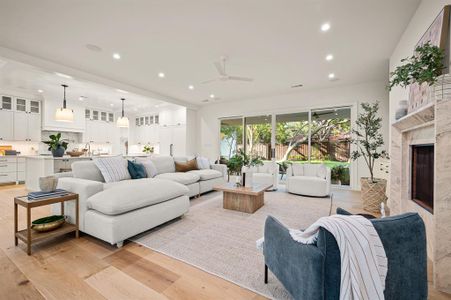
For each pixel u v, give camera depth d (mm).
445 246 1467
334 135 5328
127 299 1350
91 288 1447
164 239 2225
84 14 2475
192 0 2236
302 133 5699
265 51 3359
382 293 843
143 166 3633
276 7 2332
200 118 7586
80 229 2221
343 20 2557
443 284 1467
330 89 5254
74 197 2164
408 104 2492
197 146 7641
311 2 2248
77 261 1782
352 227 898
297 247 1054
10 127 5812
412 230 967
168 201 2645
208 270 1674
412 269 965
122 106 7121
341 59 3641
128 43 3137
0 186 5273
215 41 3066
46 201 1951
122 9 2387
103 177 3127
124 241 2164
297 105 5703
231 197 3314
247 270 1679
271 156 6102
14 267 1676
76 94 5902
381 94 4688
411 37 2527
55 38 3016
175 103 6637
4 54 3264
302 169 4660
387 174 3559
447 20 1721
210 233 2389
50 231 2062
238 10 2387
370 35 2885
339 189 5035
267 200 3928
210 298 1370
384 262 873
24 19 2570
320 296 909
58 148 4570
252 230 2479
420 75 1602
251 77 4543
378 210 3229
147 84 5148
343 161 5234
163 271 1660
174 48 3277
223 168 4977
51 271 1634
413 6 2307
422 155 2256
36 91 5680
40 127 6336
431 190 2031
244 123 6664
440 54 1578
